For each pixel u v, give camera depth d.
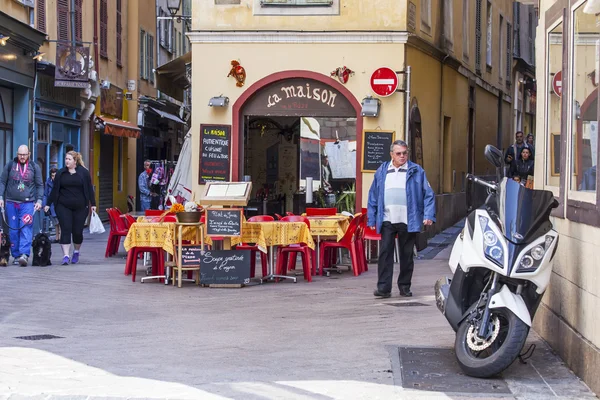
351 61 19.08
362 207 19.09
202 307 12.20
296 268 17.53
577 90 8.67
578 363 8.20
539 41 10.66
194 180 19.41
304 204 19.92
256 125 20.78
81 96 27.83
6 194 17.45
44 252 17.39
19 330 10.27
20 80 22.56
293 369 8.40
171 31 44.12
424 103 21.27
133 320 11.05
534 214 7.96
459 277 8.49
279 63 19.16
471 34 28.62
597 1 7.81
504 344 7.88
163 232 14.65
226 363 8.62
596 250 7.82
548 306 9.78
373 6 18.95
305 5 19.05
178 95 24.91
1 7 21.42
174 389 7.56
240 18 19.12
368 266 17.98
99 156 30.81
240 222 14.34
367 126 19.02
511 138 38.59
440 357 8.93
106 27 31.16
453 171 25.94
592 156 8.06
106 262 18.44
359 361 8.76
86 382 7.78
